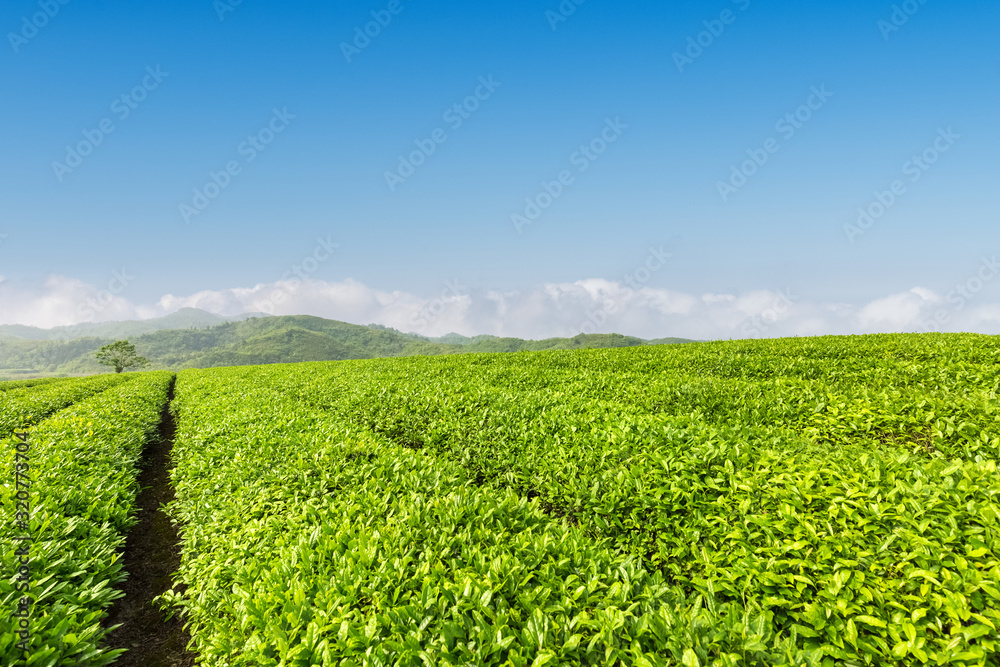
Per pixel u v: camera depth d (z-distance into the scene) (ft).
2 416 48.85
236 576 16.43
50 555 17.74
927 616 12.05
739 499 18.53
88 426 39.32
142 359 335.67
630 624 12.35
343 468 25.44
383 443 32.14
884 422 28.25
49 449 31.86
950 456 23.67
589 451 25.85
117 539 21.94
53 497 23.24
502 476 26.73
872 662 11.23
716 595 14.69
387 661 11.30
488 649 11.47
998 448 22.06
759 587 13.99
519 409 36.29
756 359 54.03
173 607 19.35
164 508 28.40
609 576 14.65
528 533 17.11
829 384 39.75
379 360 100.48
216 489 26.81
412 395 43.80
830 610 12.21
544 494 24.04
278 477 25.12
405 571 14.78
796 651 11.25
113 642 18.11
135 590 21.70
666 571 17.57
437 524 17.88
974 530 14.14
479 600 13.01
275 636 12.31
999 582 12.12
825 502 17.19
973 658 10.47
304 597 13.51
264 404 48.52
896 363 45.01
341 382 62.90
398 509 19.57
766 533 16.22
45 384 115.14
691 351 67.10
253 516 22.33
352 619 12.83
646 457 23.32
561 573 14.97
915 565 13.66
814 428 28.71
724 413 33.76
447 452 30.86
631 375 51.60
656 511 19.67
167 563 24.11
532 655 11.53
